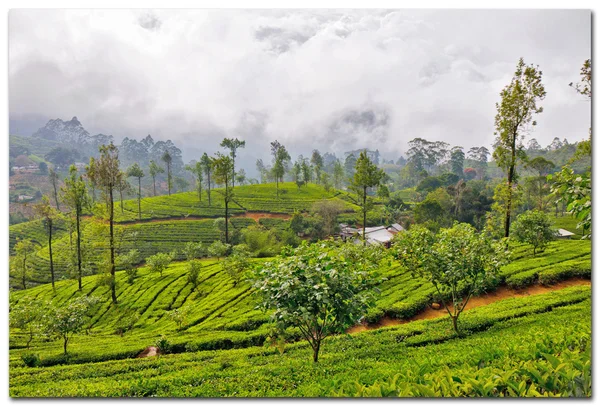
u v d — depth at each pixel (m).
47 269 52.97
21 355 19.14
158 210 87.62
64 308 19.58
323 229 69.44
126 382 12.15
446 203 70.94
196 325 24.59
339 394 6.67
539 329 12.43
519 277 23.19
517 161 29.77
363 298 10.08
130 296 33.69
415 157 145.62
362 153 51.12
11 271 46.19
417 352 12.54
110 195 35.00
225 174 58.38
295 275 9.57
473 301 22.30
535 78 26.83
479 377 6.58
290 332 17.27
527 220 27.66
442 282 15.12
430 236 15.77
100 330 26.95
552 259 26.14
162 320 27.16
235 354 16.27
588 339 8.41
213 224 75.06
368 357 12.49
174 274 38.56
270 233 60.50
